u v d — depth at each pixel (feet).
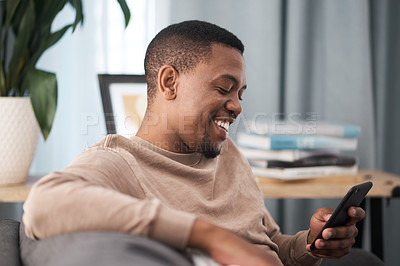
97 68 6.15
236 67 2.81
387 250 6.79
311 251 3.15
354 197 2.86
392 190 4.89
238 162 3.34
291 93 6.41
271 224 3.67
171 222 1.87
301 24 6.35
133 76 4.72
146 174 2.62
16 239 2.48
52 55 6.03
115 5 6.12
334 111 6.51
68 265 1.61
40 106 4.44
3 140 4.50
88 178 2.11
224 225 2.86
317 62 6.49
